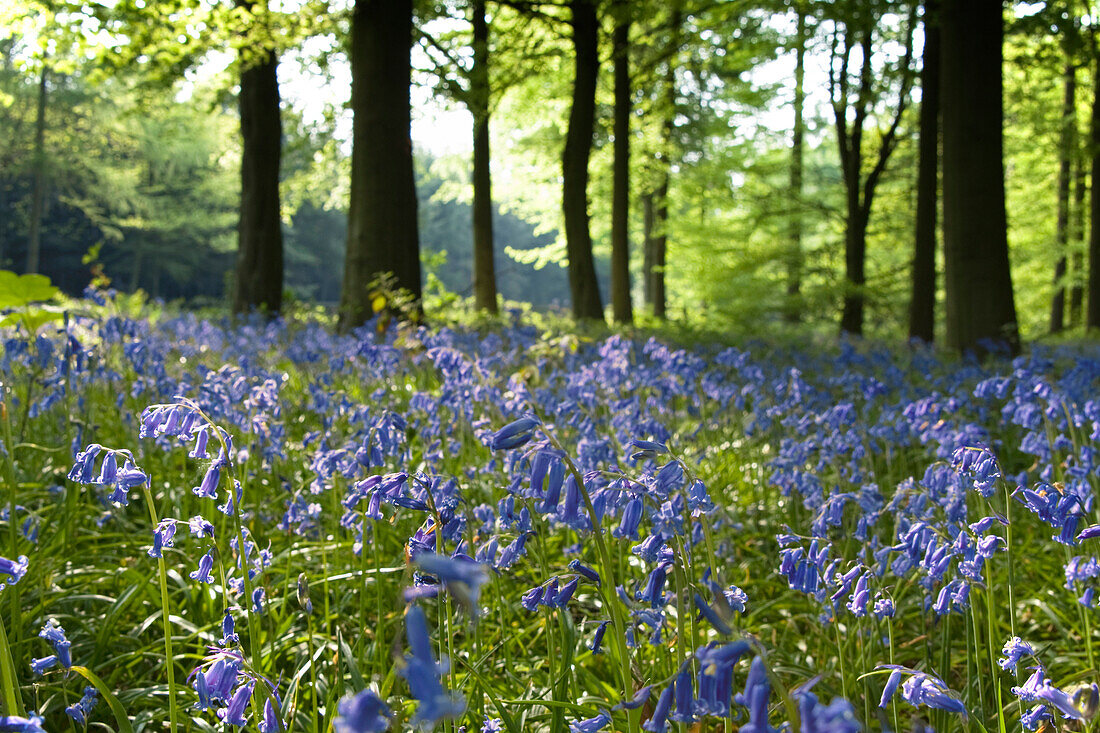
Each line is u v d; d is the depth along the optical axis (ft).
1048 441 12.51
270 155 53.11
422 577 6.73
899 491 9.30
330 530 13.38
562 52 67.31
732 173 86.48
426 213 224.74
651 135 92.63
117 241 174.91
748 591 12.30
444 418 14.16
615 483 6.98
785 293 82.84
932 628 9.82
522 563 11.67
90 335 20.47
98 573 11.00
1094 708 6.15
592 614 11.03
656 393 17.30
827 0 49.24
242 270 52.65
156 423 7.50
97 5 42.04
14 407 16.79
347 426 14.87
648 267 106.42
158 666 9.46
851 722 3.65
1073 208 84.07
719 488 15.14
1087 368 15.07
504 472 12.31
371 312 37.27
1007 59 55.21
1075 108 71.61
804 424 15.47
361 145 38.42
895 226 87.61
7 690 6.15
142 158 168.35
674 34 68.08
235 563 11.07
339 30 50.65
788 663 10.14
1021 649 7.16
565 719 8.20
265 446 12.98
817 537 8.85
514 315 38.68
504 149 94.48
